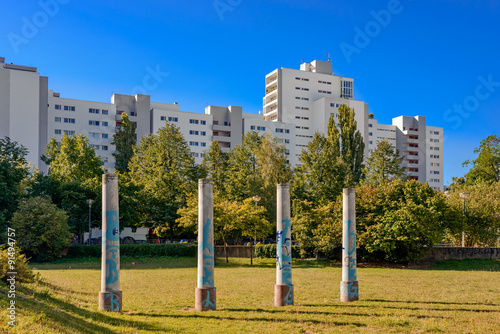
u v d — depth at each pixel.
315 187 61.38
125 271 38.53
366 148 135.38
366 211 48.53
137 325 15.47
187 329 15.08
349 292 21.50
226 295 23.34
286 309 18.95
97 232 78.75
